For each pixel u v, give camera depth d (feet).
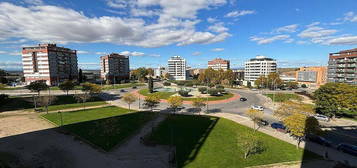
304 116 87.56
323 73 416.46
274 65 455.22
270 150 86.48
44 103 154.71
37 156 80.33
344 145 86.58
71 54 418.72
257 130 114.73
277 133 110.32
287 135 107.04
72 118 138.21
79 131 109.81
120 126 119.65
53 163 74.90
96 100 222.69
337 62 283.79
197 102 151.02
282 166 73.31
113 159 78.43
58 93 263.29
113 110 168.25
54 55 369.50
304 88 376.48
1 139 98.32
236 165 73.41
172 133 107.96
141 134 106.52
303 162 76.07
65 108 175.83
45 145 91.20
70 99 215.51
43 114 150.30
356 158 79.97
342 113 146.20
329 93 144.66
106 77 510.58
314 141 97.30
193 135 105.09
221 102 212.02
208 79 430.20
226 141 96.78
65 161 76.48
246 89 353.92
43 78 360.07
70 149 86.99
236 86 408.46
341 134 109.09
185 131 111.34
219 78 419.74
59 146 90.07
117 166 73.15
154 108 178.40
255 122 120.98
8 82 405.39
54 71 369.91
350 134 109.19
